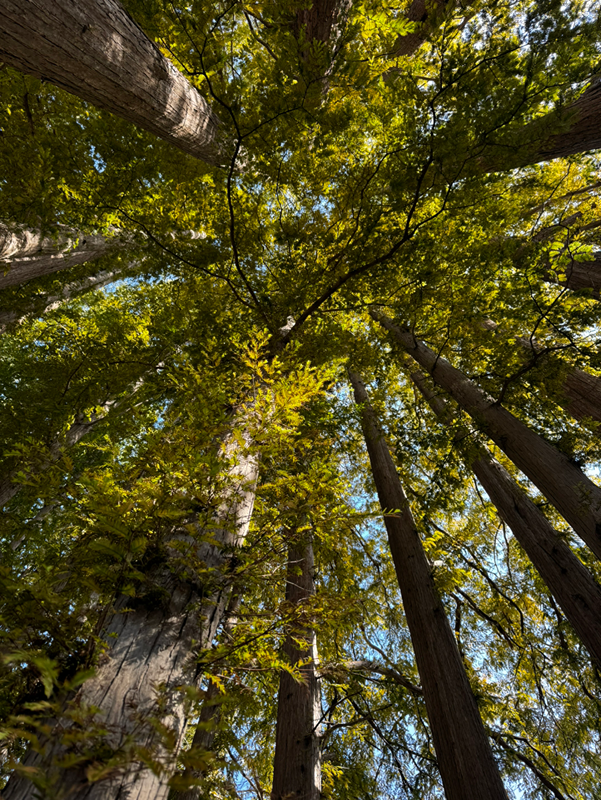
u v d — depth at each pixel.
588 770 5.98
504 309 4.61
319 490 2.00
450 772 3.45
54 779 0.78
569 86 3.02
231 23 3.60
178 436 2.00
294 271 4.61
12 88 3.64
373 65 3.63
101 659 1.29
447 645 4.27
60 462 1.76
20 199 3.25
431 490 5.17
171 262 4.79
